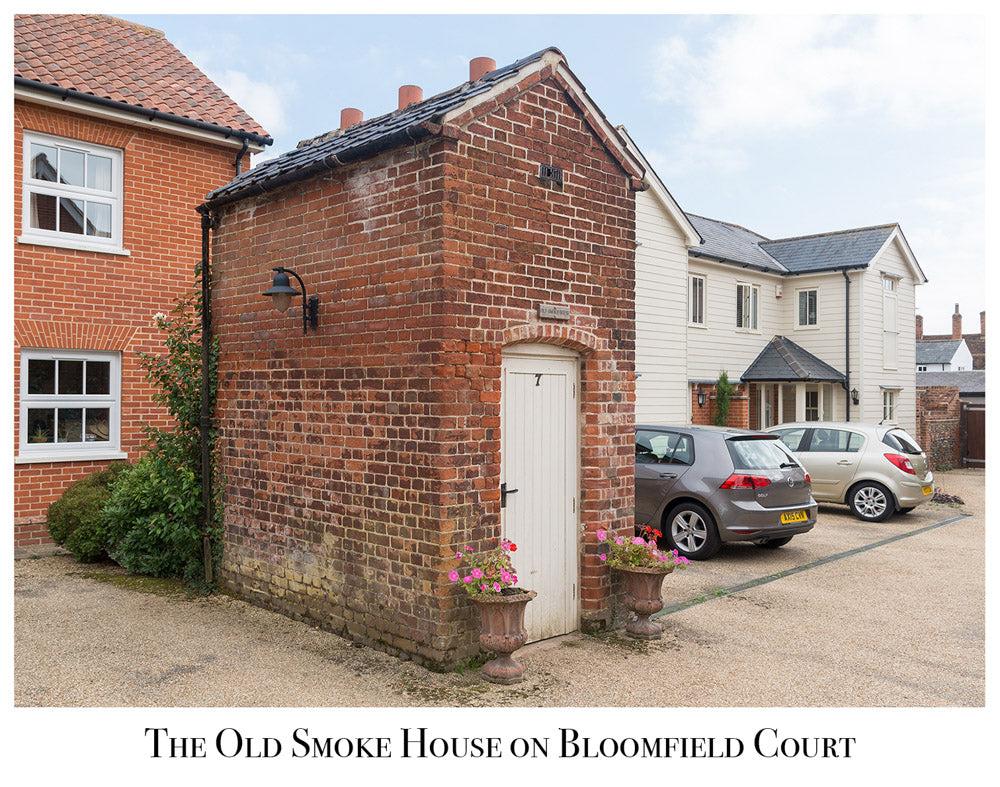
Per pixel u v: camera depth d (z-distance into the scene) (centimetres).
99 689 507
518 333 574
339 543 614
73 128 966
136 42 1177
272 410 687
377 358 577
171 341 806
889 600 752
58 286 951
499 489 561
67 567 854
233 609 695
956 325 4819
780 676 547
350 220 604
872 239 2145
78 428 980
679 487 945
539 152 596
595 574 635
